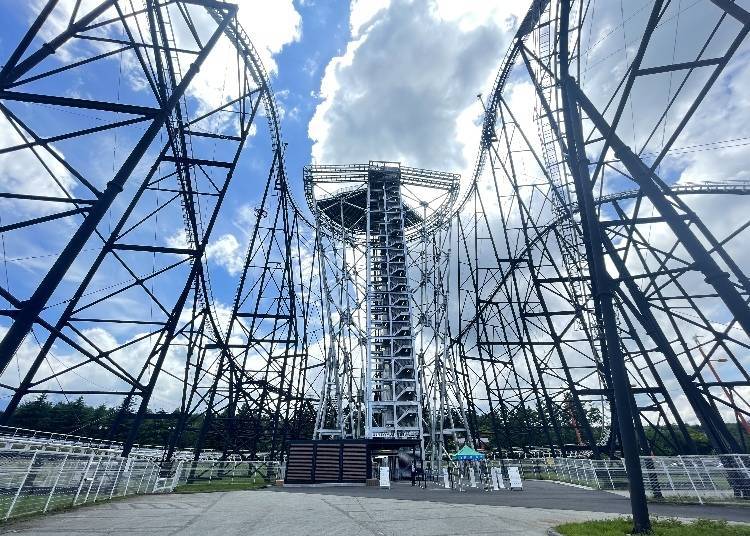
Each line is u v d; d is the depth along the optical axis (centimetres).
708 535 975
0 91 1603
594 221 1421
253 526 1170
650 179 1817
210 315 3934
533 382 4153
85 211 1653
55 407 8344
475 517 1391
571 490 2595
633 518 1076
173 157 2680
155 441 6116
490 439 6047
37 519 1215
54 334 1827
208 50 2033
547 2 3086
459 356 5241
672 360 2502
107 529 1066
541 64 3391
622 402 1184
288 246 4328
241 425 4019
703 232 2356
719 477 1897
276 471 3344
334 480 3025
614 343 1251
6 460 1354
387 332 4853
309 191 5066
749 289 2255
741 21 1402
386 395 4506
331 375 4762
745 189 2964
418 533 1088
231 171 2811
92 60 1827
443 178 5334
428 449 4419
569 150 2311
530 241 4088
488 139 4453
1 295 1472
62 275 1548
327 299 4962
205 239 2641
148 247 2445
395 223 5359
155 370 2395
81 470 1584
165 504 1694
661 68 1609
